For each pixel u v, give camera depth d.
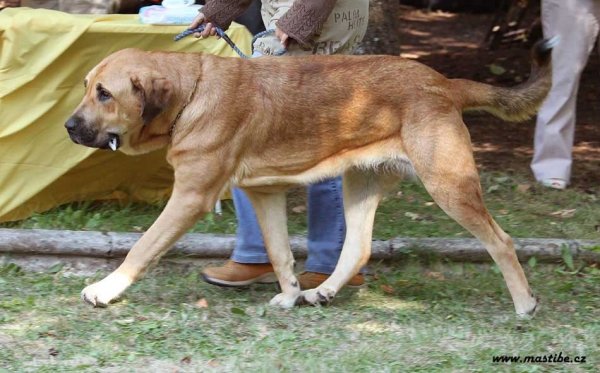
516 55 18.92
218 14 7.46
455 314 7.09
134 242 7.88
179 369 5.88
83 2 9.34
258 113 6.71
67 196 8.84
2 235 7.74
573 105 10.59
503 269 6.95
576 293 7.66
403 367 5.97
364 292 7.61
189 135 6.66
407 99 6.68
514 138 13.23
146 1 10.30
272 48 7.30
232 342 6.38
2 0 18.25
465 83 6.90
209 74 6.68
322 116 6.76
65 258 7.87
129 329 6.50
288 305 7.15
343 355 6.12
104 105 6.55
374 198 7.27
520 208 9.93
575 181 11.05
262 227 7.18
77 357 6.00
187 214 6.73
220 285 7.47
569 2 10.17
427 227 9.10
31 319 6.64
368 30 10.88
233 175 6.80
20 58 8.15
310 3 6.85
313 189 7.46
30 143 8.38
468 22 23.50
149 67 6.57
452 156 6.62
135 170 8.98
